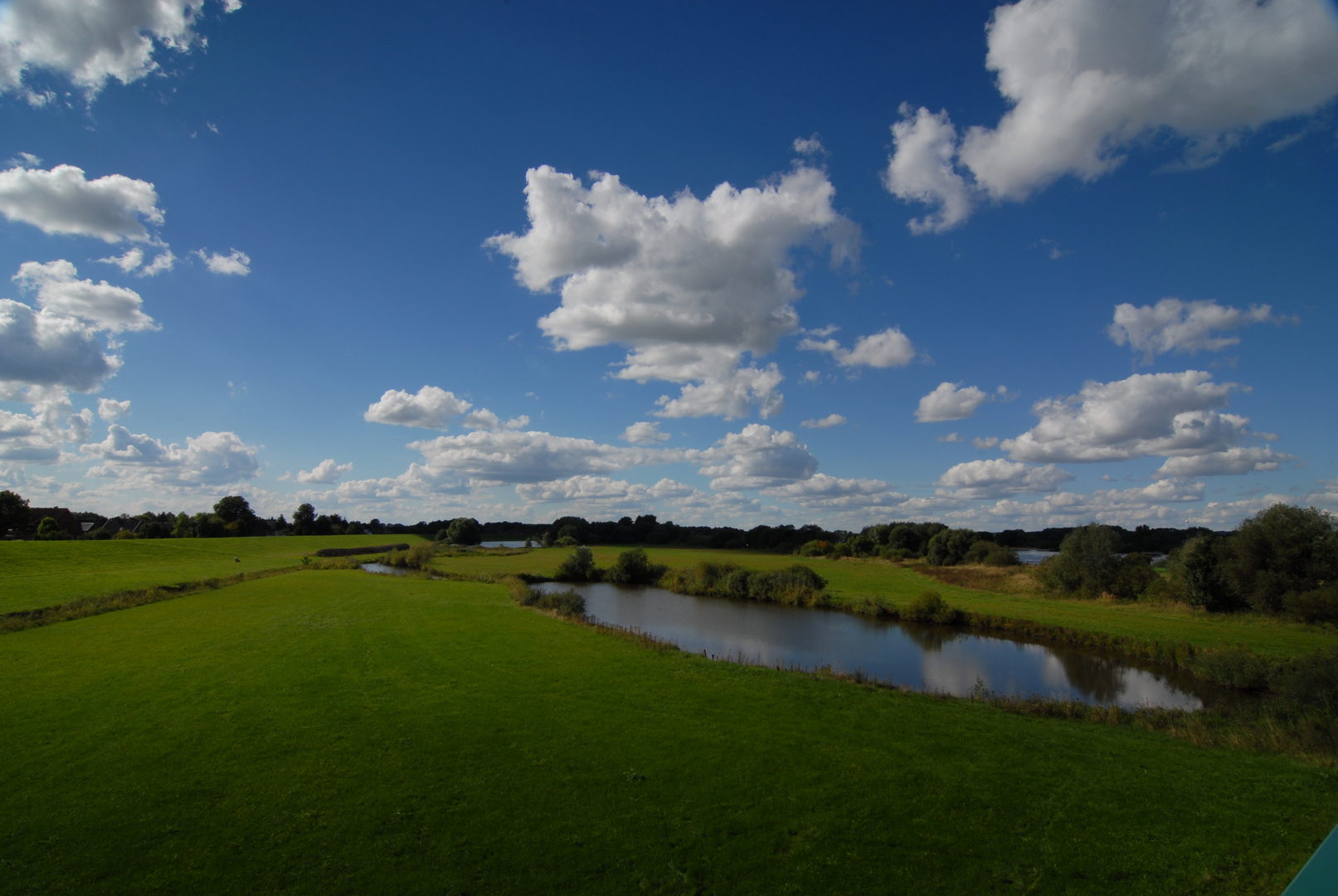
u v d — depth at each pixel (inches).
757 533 5132.9
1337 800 439.5
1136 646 1171.9
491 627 1134.4
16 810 405.4
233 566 2342.5
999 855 363.9
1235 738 580.7
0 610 1174.3
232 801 420.2
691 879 338.0
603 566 2768.2
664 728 577.3
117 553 2411.4
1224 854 364.8
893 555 3494.1
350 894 319.6
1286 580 1358.3
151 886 323.6
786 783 458.6
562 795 434.9
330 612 1290.6
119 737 538.9
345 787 443.2
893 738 562.3
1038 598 1836.9
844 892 327.9
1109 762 512.7
